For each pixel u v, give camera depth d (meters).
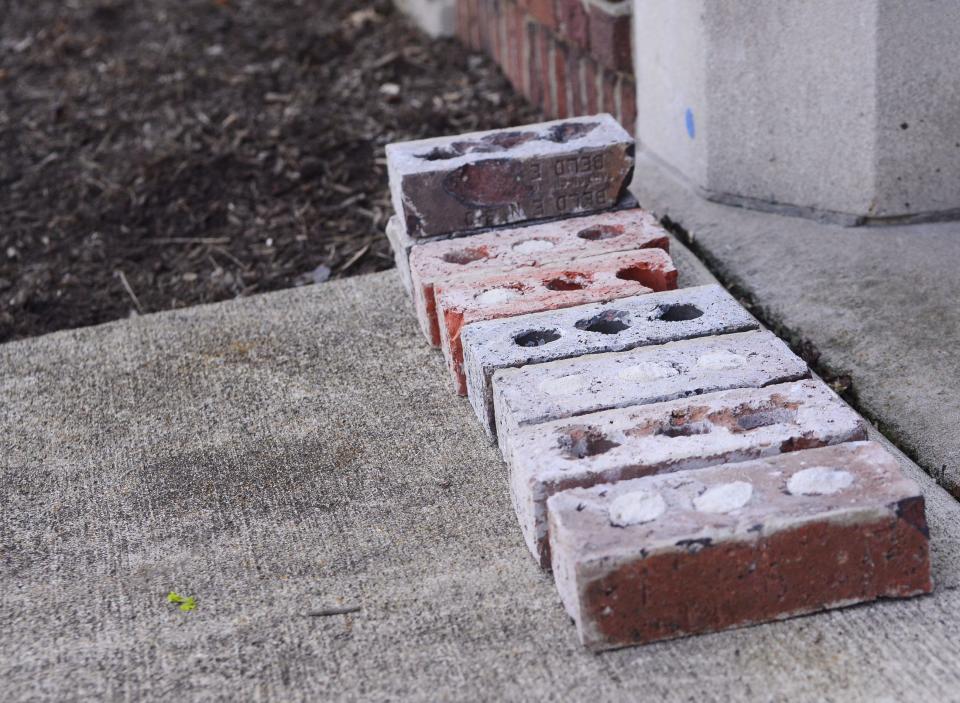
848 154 1.73
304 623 1.34
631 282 1.54
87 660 1.32
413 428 1.52
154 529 1.44
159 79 2.44
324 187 2.04
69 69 2.57
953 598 1.30
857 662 1.27
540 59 2.18
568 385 1.41
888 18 1.66
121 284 1.89
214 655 1.32
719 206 1.83
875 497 1.28
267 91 2.34
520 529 1.40
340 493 1.45
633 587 1.27
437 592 1.35
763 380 1.40
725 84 1.77
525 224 1.66
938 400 1.49
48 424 1.57
